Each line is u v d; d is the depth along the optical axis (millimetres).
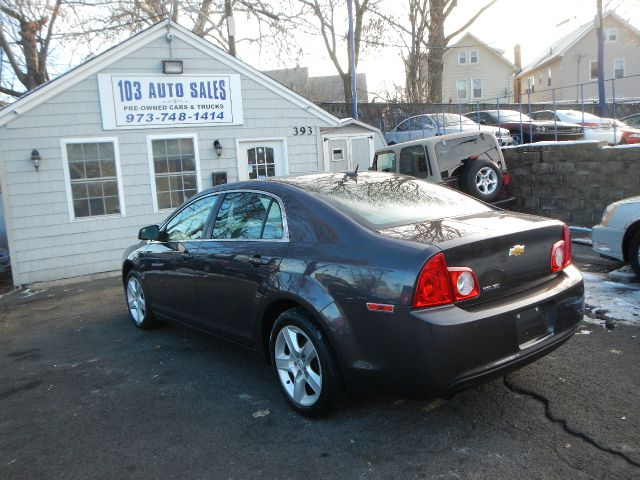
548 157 9758
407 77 23297
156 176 10609
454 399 3592
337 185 4016
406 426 3311
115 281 9359
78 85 9812
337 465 2967
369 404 3631
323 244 3455
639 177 8469
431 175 9352
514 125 14227
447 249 2938
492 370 2977
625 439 2973
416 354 2881
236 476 2941
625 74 35500
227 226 4383
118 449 3334
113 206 10273
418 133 15602
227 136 11250
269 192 4043
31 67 19844
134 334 5809
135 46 10203
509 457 2893
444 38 24156
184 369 4609
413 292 2881
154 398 4051
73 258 9961
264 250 3816
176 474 3008
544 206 10000
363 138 13930
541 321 3236
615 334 4492
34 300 8375
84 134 9914
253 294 3850
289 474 2920
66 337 5965
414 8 22969
